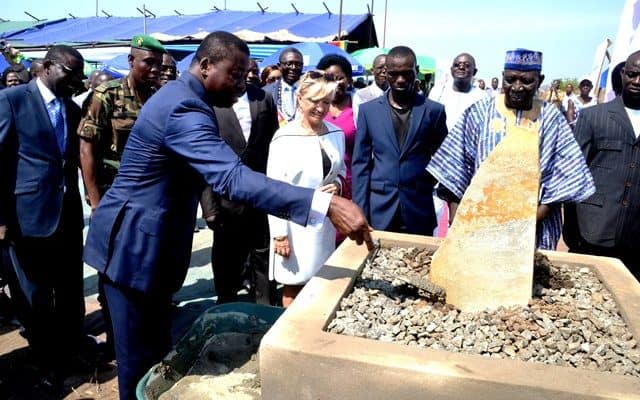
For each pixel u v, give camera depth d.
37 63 4.46
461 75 4.88
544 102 2.62
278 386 1.60
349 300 1.97
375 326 1.79
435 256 2.11
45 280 2.86
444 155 2.76
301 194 1.72
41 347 2.91
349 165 3.60
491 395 1.41
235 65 1.92
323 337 1.63
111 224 1.96
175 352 1.99
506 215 2.02
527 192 2.00
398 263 2.45
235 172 1.72
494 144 2.61
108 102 2.99
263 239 3.50
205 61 1.92
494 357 1.59
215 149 1.75
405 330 1.78
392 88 3.13
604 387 1.37
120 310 2.03
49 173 2.77
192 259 4.95
